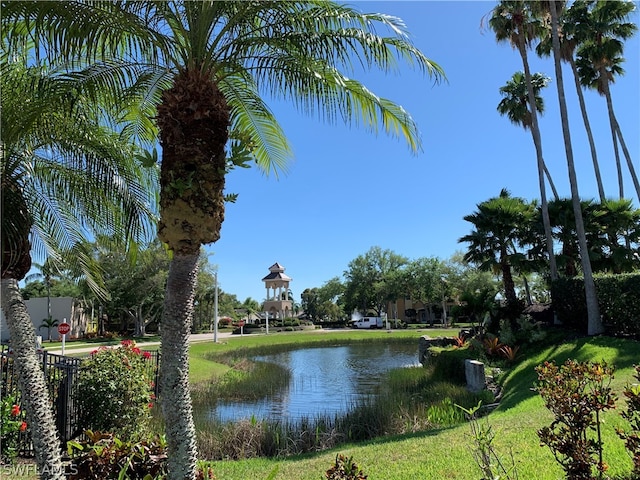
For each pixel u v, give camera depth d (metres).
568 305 15.39
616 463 4.61
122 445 3.87
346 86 4.31
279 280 63.34
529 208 20.34
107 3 3.66
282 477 5.79
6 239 4.54
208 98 3.75
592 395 3.39
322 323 68.56
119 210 6.40
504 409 9.31
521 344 15.41
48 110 4.68
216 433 8.62
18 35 4.09
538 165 18.59
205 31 3.80
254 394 15.10
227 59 4.12
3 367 6.34
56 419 6.96
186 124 3.66
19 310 4.49
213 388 15.60
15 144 4.96
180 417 3.58
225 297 66.88
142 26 3.89
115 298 40.59
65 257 7.21
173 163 3.64
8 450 5.80
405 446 6.78
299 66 4.27
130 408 7.32
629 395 3.28
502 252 19.33
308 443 8.48
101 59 4.48
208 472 3.87
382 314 64.06
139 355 8.11
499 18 19.72
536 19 19.19
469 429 7.30
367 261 65.00
